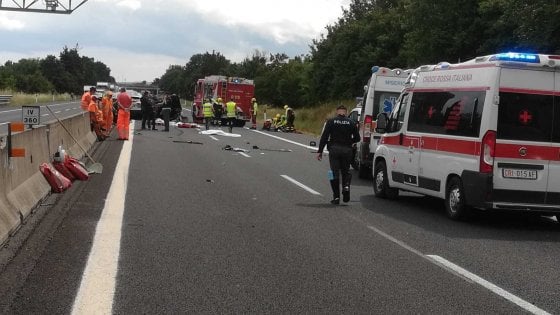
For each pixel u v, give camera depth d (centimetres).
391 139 1220
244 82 4109
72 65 14575
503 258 754
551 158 948
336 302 558
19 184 905
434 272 675
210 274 638
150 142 2412
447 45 3747
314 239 823
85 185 1233
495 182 938
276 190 1277
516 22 2647
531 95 945
